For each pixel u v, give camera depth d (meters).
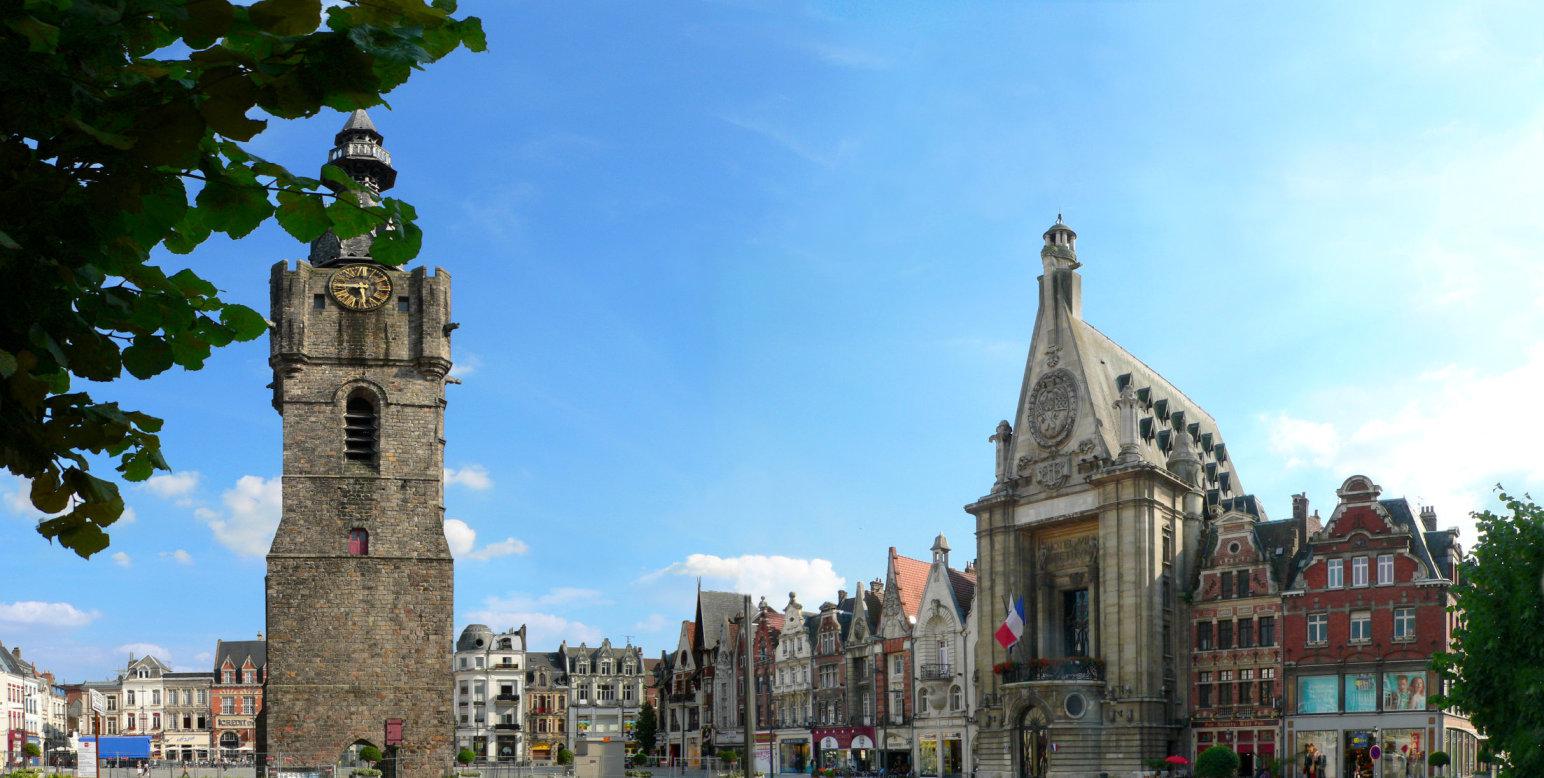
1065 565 88.25
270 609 68.94
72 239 5.98
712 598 143.12
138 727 168.00
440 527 71.81
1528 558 44.06
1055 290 91.69
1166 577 83.12
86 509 6.86
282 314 71.81
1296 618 78.94
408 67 6.20
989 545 91.25
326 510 70.62
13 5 5.40
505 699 179.25
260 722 70.44
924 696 99.88
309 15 5.89
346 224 7.02
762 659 122.94
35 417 6.36
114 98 5.84
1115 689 81.06
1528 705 41.84
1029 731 86.94
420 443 72.44
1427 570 74.38
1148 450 88.12
